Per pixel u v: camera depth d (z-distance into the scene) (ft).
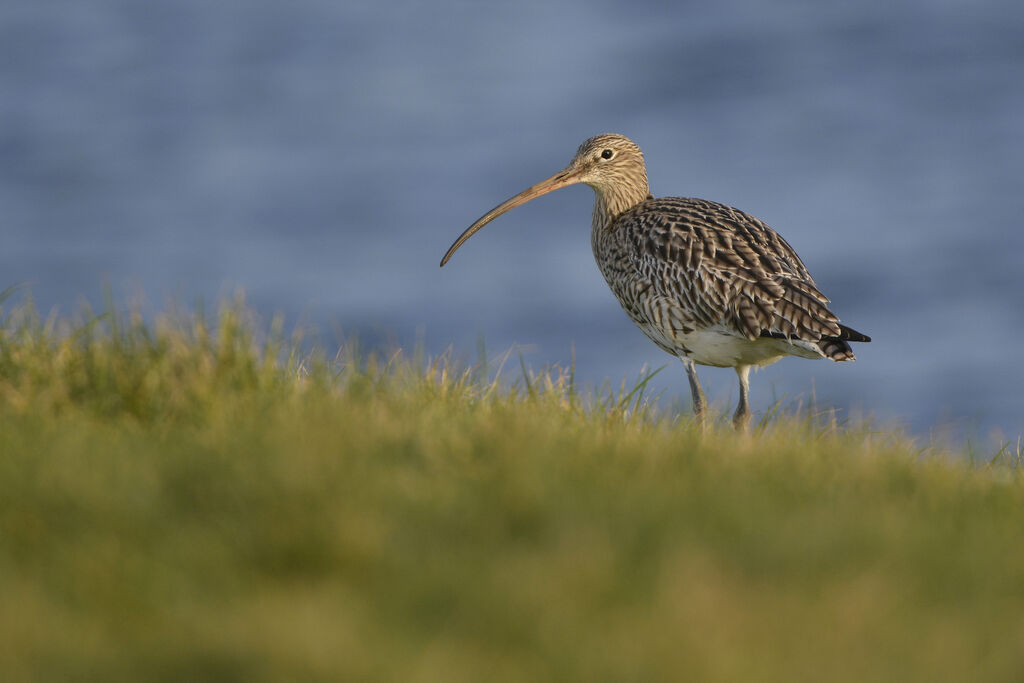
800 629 23.12
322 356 40.47
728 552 25.57
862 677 21.99
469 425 33.55
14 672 21.34
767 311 46.42
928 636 23.12
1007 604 25.05
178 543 25.11
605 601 23.68
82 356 36.35
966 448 41.57
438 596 23.72
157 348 36.68
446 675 21.43
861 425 40.96
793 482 30.19
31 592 23.39
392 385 38.65
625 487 28.25
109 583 23.68
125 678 21.36
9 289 40.42
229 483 26.91
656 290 49.57
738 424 46.78
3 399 34.68
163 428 32.58
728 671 21.61
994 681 22.31
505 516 26.63
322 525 25.11
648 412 40.83
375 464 28.94
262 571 24.77
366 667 21.34
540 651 22.22
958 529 28.55
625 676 21.53
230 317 37.93
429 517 26.37
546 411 37.96
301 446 28.89
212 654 21.57
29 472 27.20
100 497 26.18
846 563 25.30
